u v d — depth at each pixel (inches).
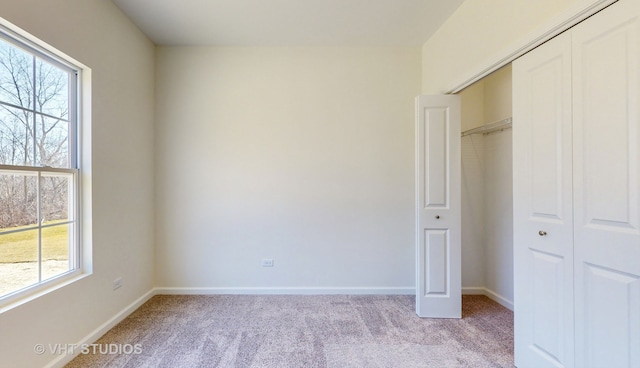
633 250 48.8
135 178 109.4
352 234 126.3
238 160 125.6
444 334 92.7
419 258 106.0
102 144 90.6
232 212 125.9
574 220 58.7
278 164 126.0
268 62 126.0
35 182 71.7
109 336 89.7
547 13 63.2
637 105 48.0
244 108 125.9
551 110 63.5
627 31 49.0
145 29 112.2
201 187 125.5
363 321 101.0
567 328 60.4
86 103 85.4
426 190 106.2
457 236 105.3
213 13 101.6
